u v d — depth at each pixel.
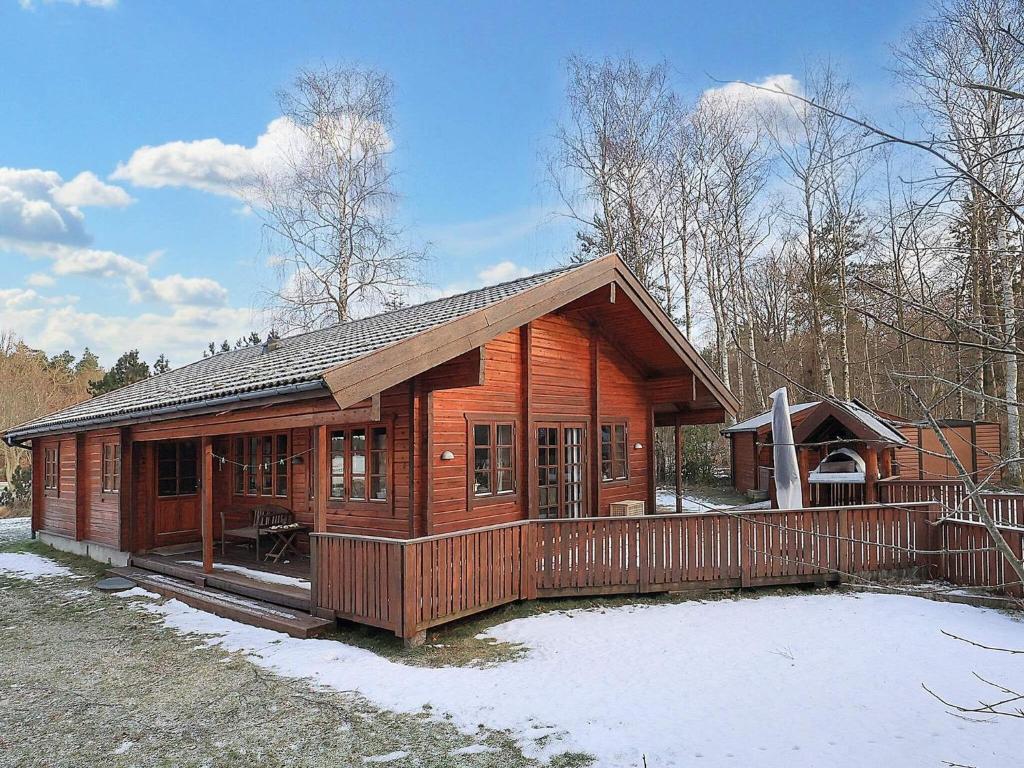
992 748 4.38
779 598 8.64
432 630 7.30
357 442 9.69
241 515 12.24
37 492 15.29
